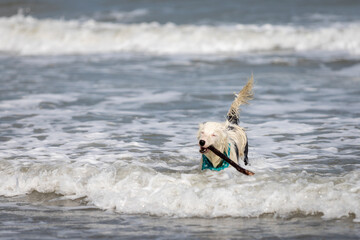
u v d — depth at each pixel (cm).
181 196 1243
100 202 1283
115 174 1415
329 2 6894
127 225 1138
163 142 1836
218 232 1086
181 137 1903
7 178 1440
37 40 4834
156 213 1209
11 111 2319
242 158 1577
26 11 6519
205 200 1223
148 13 6272
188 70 3534
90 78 3219
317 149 1730
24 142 1830
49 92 2759
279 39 4681
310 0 7075
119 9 6631
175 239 1052
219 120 2170
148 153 1692
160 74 3369
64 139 1873
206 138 1375
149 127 2052
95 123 2114
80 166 1501
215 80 3134
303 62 3822
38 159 1612
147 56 4238
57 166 1489
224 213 1186
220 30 4859
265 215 1177
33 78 3203
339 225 1110
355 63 3759
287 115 2255
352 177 1334
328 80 3127
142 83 3044
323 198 1209
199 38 4700
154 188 1322
